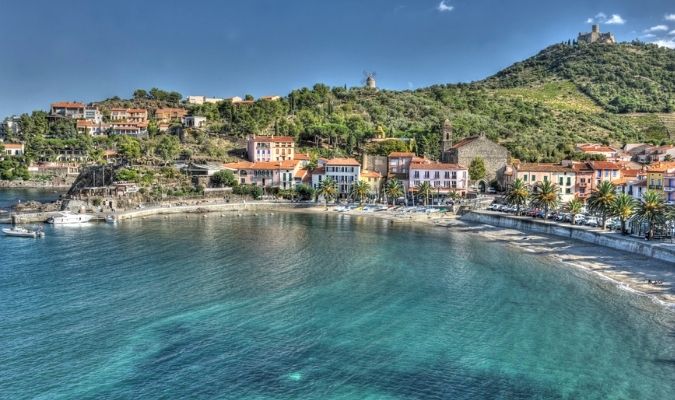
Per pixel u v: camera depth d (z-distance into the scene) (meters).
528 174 180.12
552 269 94.31
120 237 123.75
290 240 122.12
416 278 87.88
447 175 194.38
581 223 133.38
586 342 60.97
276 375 52.97
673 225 109.38
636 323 66.81
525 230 137.62
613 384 51.47
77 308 70.56
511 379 52.47
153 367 54.19
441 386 51.16
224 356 56.84
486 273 91.44
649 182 144.50
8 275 86.69
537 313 70.56
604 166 181.25
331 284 83.56
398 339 61.75
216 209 183.62
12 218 145.25
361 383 51.62
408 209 176.38
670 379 52.38
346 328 64.94
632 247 106.25
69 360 55.44
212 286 81.50
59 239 120.56
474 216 157.62
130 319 66.75
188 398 48.69
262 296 76.81
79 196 174.75
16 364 54.47
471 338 62.19
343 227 144.88
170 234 128.88
